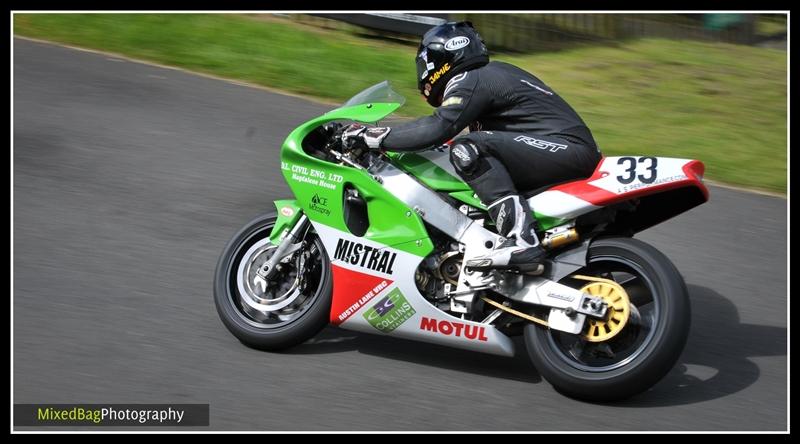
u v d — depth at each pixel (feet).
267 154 28.30
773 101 37.04
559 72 39.01
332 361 17.46
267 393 16.05
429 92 18.08
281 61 37.06
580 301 16.19
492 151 16.69
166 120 30.35
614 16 46.65
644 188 15.99
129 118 30.30
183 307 19.30
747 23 47.88
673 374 17.40
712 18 47.57
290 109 32.19
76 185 25.20
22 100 31.07
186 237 22.67
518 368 17.62
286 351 17.83
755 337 19.16
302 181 17.88
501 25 42.80
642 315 17.19
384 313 17.39
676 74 39.99
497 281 16.84
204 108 31.68
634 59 41.75
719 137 32.63
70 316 18.51
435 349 18.28
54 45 37.14
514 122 17.08
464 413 15.64
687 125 33.71
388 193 17.33
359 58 38.04
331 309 17.69
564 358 16.29
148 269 20.88
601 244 16.44
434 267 17.31
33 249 21.43
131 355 17.13
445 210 17.19
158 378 16.35
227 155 27.96
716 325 19.69
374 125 18.24
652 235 24.47
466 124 17.03
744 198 27.37
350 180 17.54
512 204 16.35
